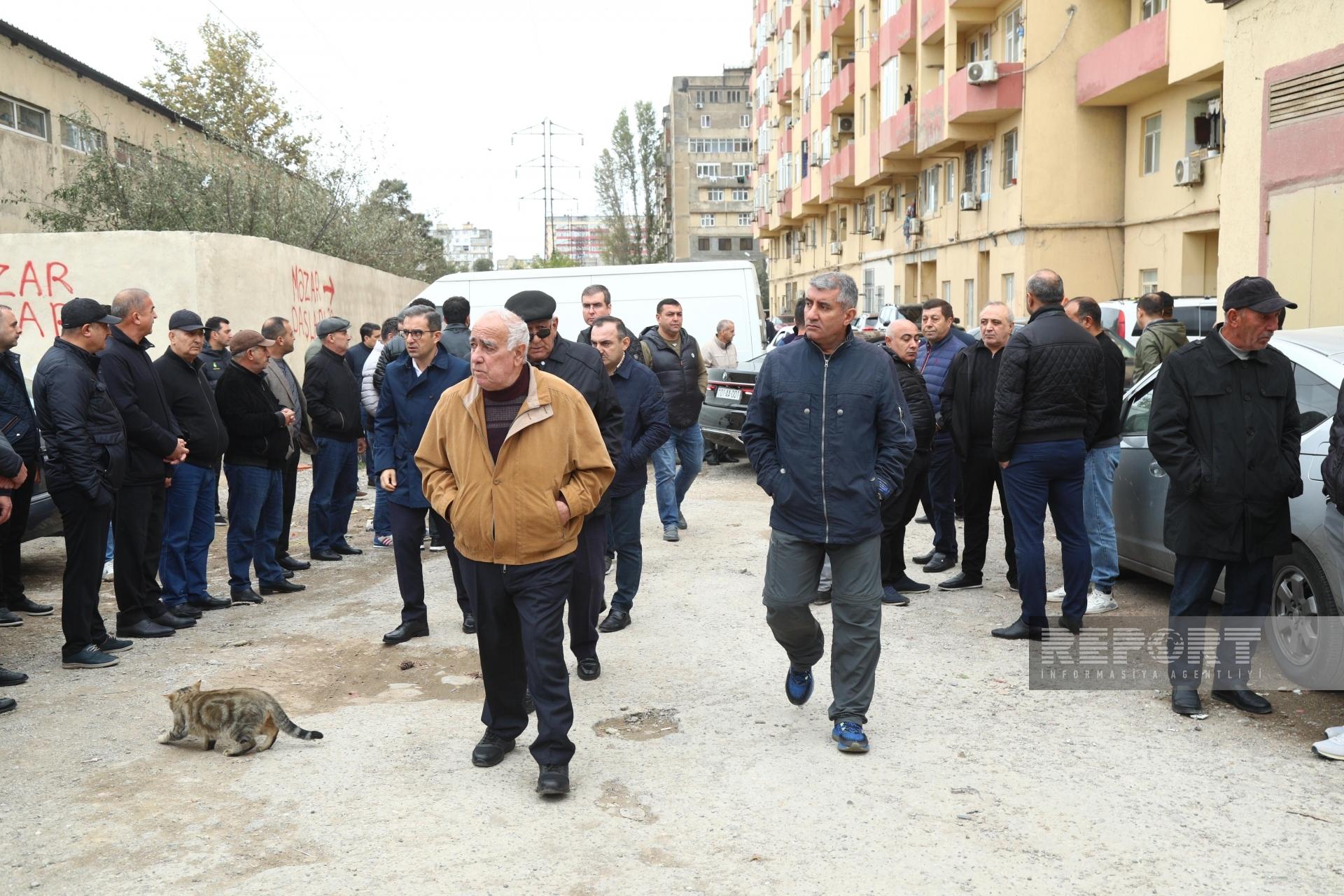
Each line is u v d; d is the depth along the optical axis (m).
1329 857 3.59
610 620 6.61
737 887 3.43
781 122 51.25
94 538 5.93
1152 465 6.73
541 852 3.69
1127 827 3.82
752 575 8.10
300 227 20.41
